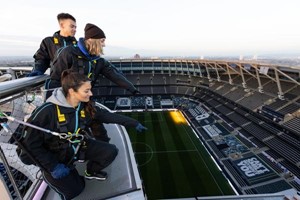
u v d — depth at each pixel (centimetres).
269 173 2633
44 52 489
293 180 2461
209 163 2959
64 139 277
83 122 293
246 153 3108
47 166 263
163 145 3516
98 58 380
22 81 304
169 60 6806
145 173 2738
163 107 5594
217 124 4203
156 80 6750
